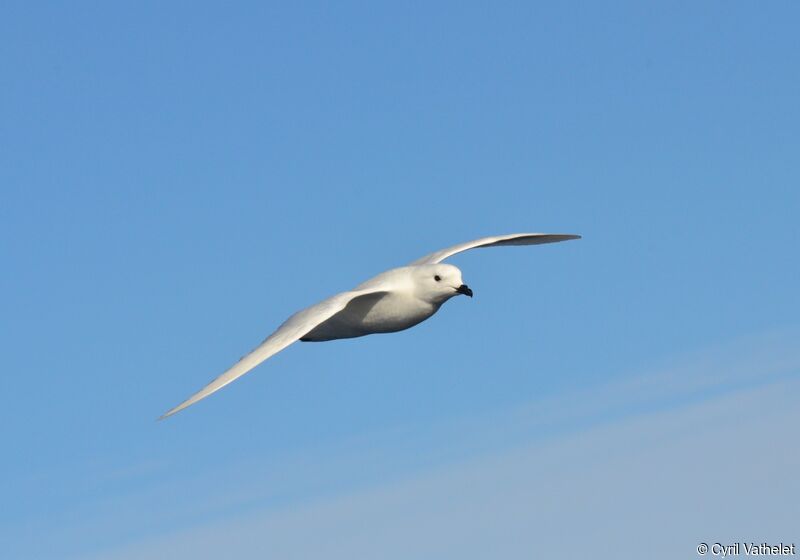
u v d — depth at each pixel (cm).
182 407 1636
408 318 1994
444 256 2131
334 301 1842
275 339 1756
